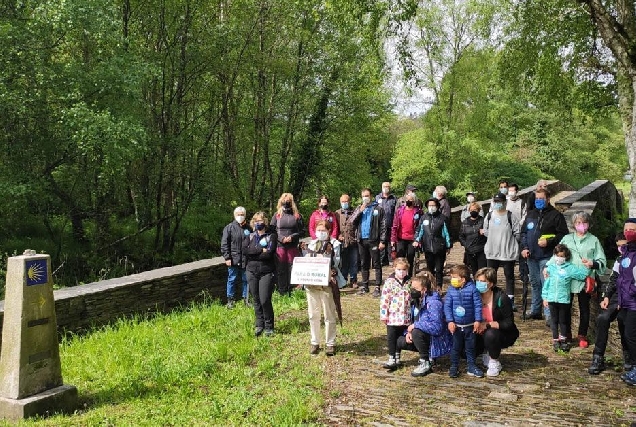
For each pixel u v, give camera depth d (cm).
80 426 492
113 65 1434
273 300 960
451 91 3014
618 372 602
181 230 2041
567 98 1828
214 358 666
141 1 1748
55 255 1600
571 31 1560
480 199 3278
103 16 1379
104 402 557
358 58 2170
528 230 803
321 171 2462
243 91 2198
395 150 3231
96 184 1620
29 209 1539
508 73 1764
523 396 542
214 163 2005
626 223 573
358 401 541
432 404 528
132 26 1797
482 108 3028
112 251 1728
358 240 1020
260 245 750
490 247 861
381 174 3634
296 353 692
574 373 604
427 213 932
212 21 1894
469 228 920
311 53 2175
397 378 604
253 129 2262
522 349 692
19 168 1431
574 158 4425
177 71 1811
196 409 526
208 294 1006
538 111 4506
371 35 1163
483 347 627
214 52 1830
